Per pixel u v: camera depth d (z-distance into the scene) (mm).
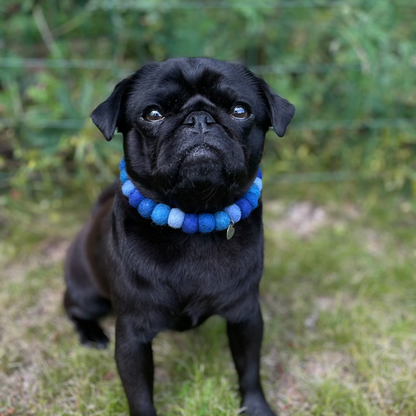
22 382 678
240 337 614
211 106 536
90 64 1029
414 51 999
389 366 689
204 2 1055
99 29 1137
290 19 1067
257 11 1007
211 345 725
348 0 1029
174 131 528
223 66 562
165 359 712
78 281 726
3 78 1019
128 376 584
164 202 563
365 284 842
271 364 709
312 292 837
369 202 1039
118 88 562
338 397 643
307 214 1047
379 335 749
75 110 994
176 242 562
